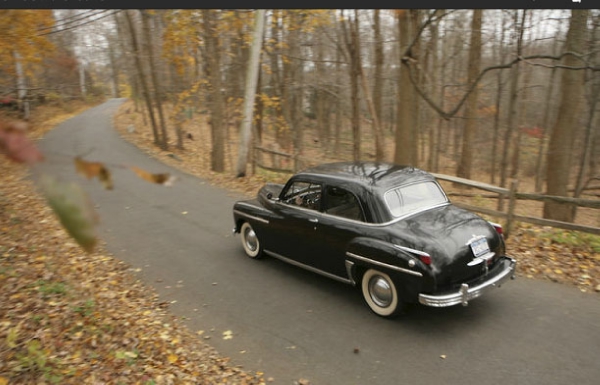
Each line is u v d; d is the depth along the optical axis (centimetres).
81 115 3831
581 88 931
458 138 3133
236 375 440
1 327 467
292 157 1373
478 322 509
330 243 568
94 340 477
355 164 644
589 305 533
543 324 496
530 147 3091
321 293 605
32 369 404
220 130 1653
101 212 1042
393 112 3478
